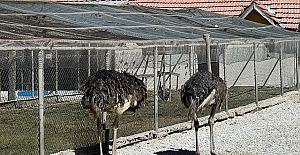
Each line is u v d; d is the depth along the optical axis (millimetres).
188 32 30453
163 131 22500
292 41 35594
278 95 33312
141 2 49781
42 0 28156
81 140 19625
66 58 27859
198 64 34719
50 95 28000
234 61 36094
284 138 22078
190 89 17438
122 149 20094
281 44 32969
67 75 28031
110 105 16656
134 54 28812
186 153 19406
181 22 33062
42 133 17281
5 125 24141
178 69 36062
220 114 26516
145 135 21531
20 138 21266
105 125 19781
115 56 26141
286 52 37906
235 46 35562
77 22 25922
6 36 21656
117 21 28391
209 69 22031
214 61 34438
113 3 46781
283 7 49031
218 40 28031
